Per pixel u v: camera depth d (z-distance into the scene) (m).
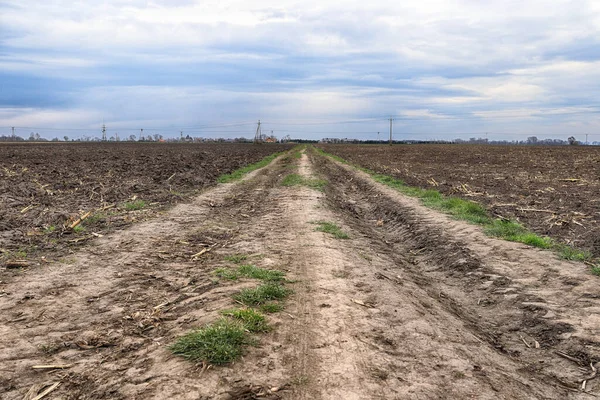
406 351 5.47
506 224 12.82
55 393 4.41
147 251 9.68
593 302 7.31
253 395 4.31
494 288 8.56
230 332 5.27
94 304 6.67
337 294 7.10
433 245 11.91
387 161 48.31
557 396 5.08
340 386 4.53
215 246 10.52
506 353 6.25
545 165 37.28
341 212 16.86
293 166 38.25
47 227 11.34
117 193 17.47
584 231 11.83
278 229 12.43
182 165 32.03
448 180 25.88
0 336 5.51
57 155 40.59
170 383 4.41
